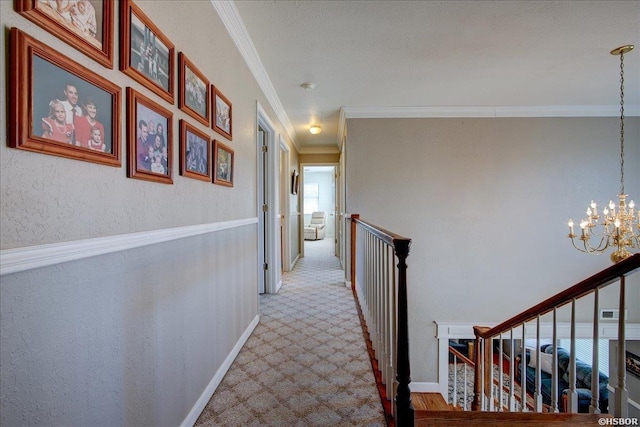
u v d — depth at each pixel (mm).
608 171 3980
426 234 4039
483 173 4008
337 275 4859
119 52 960
